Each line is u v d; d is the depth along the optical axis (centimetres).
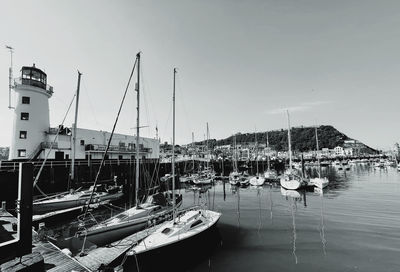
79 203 2120
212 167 6819
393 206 2486
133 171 3900
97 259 993
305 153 15450
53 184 2531
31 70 3103
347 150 16512
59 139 3438
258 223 1909
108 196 2502
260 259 1216
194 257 1241
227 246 1403
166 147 9444
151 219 1520
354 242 1445
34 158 3005
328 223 1877
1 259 517
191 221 1354
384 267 1114
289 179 4094
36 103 3142
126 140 4912
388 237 1524
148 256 1056
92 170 3134
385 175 6288
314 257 1234
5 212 1412
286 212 2300
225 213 2286
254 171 8350
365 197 3053
